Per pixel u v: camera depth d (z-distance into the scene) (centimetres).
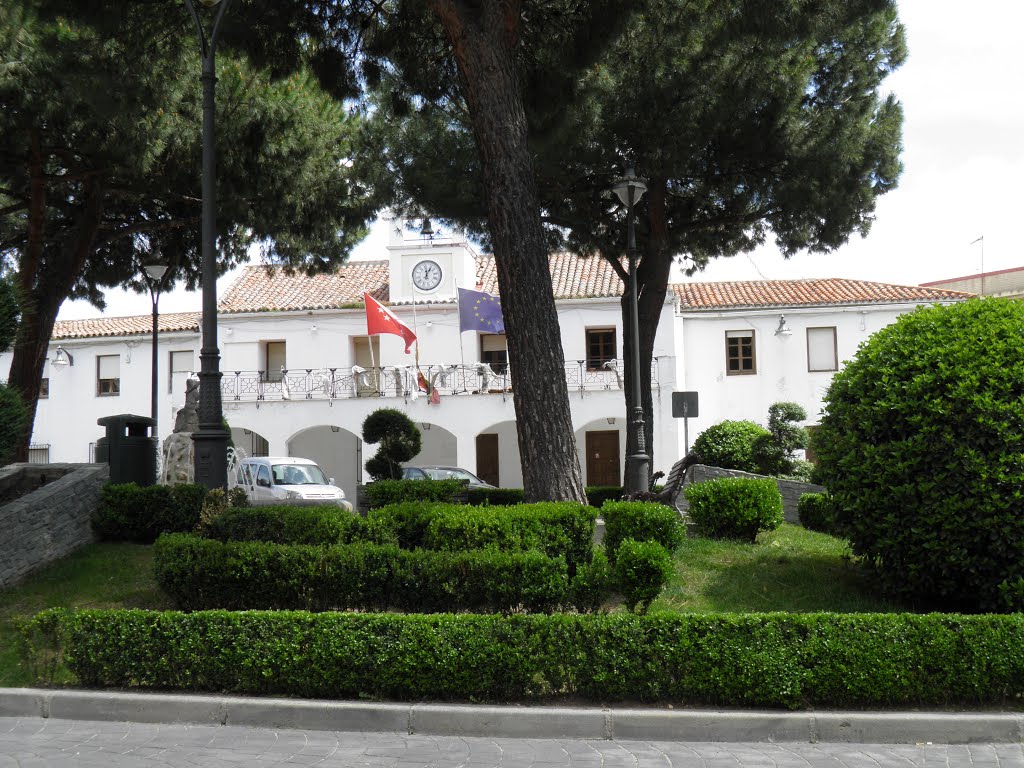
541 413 1016
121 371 3247
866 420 823
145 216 1848
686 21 1425
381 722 620
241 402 2867
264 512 895
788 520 1499
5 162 1490
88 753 559
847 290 2992
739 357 2919
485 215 1631
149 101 1362
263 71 1403
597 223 1781
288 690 659
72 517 1061
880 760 554
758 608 836
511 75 1049
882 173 1594
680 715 604
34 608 865
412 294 3094
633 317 1503
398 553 776
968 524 753
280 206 1683
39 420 3291
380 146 1667
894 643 633
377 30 1291
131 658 674
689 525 1180
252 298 3241
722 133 1530
